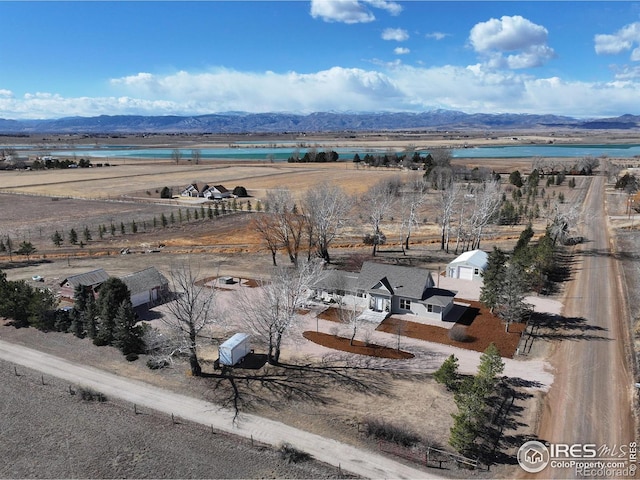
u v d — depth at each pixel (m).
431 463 30.42
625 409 35.66
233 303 56.41
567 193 137.00
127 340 44.97
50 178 175.38
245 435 33.47
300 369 42.53
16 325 51.72
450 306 55.78
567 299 58.06
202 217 109.69
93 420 35.31
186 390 39.16
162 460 31.09
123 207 123.19
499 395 37.66
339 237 92.56
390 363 43.38
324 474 29.59
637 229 92.00
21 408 36.81
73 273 70.19
